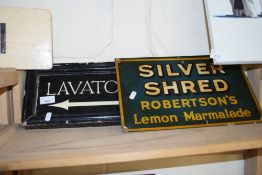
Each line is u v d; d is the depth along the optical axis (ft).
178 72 2.58
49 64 2.35
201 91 2.48
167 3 2.80
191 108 2.36
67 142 1.95
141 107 2.30
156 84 2.45
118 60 2.55
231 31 2.42
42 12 2.34
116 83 2.49
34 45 2.31
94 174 2.77
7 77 1.86
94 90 2.43
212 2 2.45
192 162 2.98
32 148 1.82
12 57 2.25
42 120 2.21
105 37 2.70
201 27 2.88
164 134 2.13
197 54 2.90
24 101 2.29
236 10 2.47
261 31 2.48
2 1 2.49
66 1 2.60
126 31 2.74
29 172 2.61
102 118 2.29
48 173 2.67
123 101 2.31
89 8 2.65
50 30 2.36
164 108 2.32
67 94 2.38
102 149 1.80
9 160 1.61
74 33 2.64
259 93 2.63
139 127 2.19
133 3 2.73
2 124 2.19
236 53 2.39
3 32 2.23
